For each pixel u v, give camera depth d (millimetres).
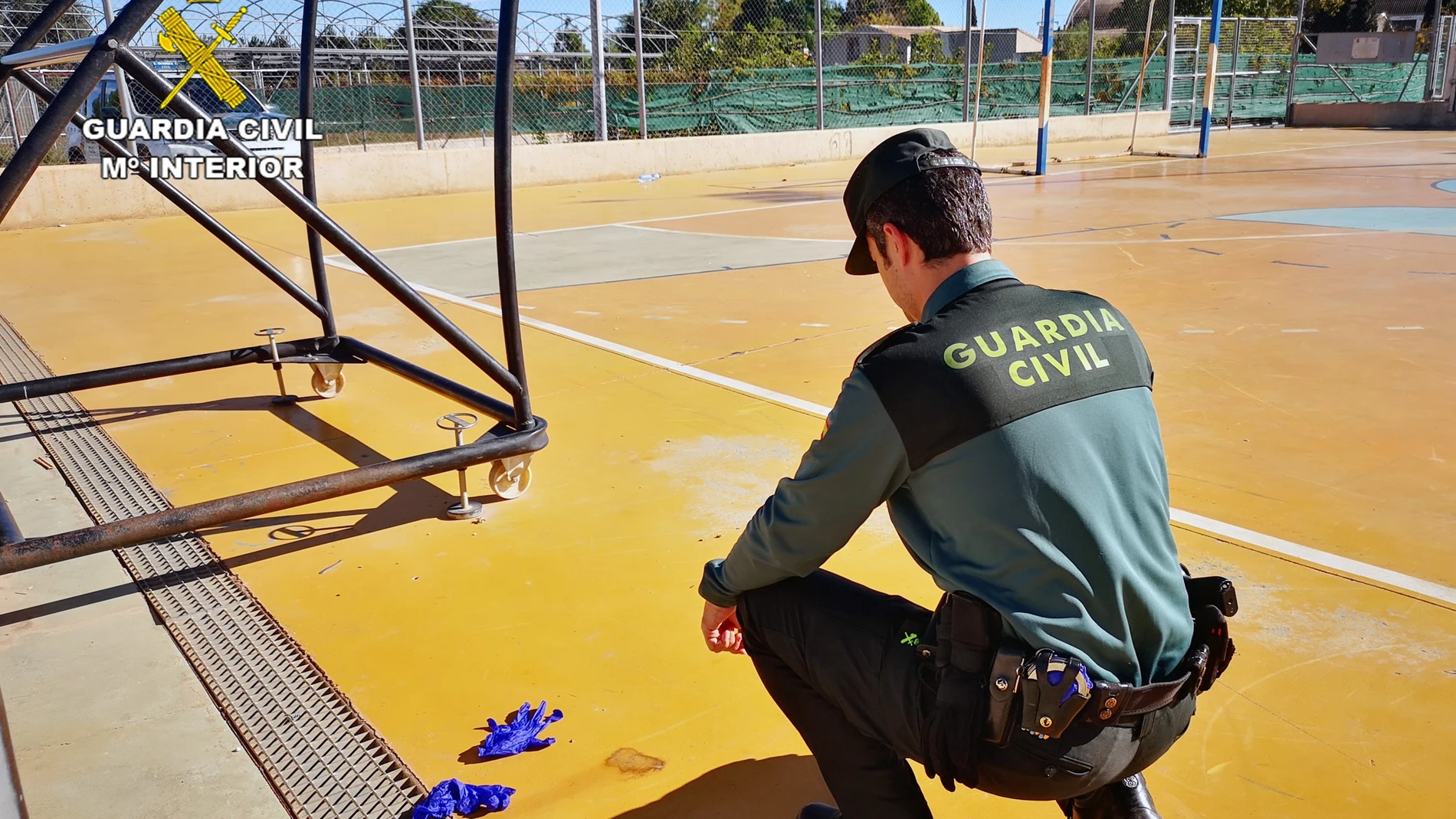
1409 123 21453
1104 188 11570
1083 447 1205
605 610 2426
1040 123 13078
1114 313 1341
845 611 1443
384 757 1885
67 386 3520
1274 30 23141
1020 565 1185
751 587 1491
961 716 1229
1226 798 1733
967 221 1323
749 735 1952
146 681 2133
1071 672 1132
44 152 2016
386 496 3137
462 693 2096
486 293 6316
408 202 11812
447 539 2826
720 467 3305
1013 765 1229
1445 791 1742
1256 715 1964
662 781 1818
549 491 3148
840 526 1318
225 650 2256
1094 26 19828
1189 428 3551
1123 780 1455
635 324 5375
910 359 1220
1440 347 4477
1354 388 3941
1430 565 2537
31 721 1988
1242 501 2930
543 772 1846
